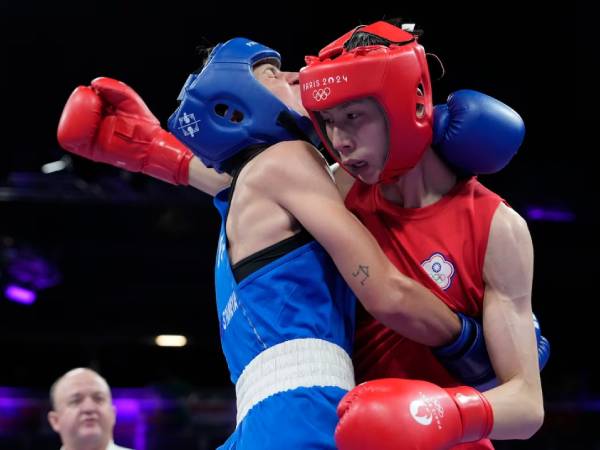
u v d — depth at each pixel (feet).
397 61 6.29
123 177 30.68
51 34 25.34
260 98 6.96
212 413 29.96
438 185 7.05
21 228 34.27
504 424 6.13
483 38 24.45
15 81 26.89
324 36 23.88
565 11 23.85
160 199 31.40
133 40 25.35
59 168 29.99
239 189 6.99
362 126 6.44
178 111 7.16
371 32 6.64
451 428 5.73
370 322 7.29
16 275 33.83
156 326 37.32
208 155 7.22
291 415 6.33
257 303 6.72
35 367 38.14
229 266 6.97
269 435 6.32
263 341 6.64
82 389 14.56
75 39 25.45
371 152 6.49
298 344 6.55
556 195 29.91
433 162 7.02
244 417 6.61
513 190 29.89
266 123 6.97
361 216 7.24
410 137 6.43
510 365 6.53
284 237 6.75
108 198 31.19
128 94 8.96
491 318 6.64
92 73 26.48
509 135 6.77
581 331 35.94
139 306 37.01
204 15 24.26
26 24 25.02
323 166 6.89
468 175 7.07
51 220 34.55
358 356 7.32
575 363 35.83
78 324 36.99
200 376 38.63
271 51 7.37
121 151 8.89
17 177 30.14
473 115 6.73
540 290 35.55
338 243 6.48
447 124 6.83
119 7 24.35
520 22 24.07
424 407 5.64
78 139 8.84
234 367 6.95
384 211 7.12
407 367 7.09
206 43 7.99
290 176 6.70
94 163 30.25
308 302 6.68
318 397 6.39
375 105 6.37
